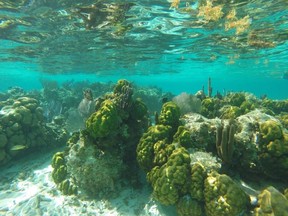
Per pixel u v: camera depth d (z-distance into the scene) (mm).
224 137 5457
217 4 11484
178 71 41656
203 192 4977
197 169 5164
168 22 14125
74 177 7457
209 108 9836
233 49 22344
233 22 14164
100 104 7785
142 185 7074
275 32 16547
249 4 11453
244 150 5742
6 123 9703
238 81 75000
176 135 6340
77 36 17016
